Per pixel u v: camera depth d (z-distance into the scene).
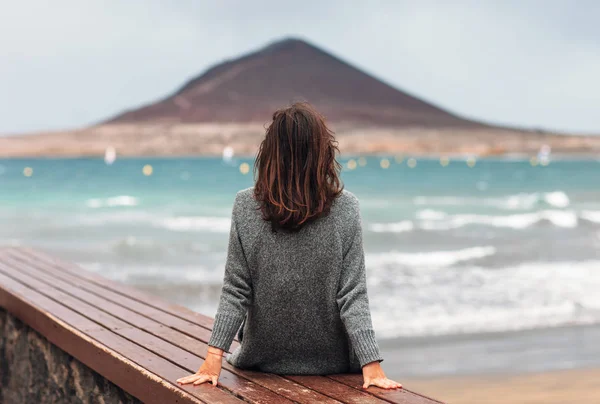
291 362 2.54
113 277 11.41
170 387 2.36
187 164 84.69
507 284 10.95
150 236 16.55
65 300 3.88
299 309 2.43
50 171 58.19
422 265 12.62
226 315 2.39
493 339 7.96
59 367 3.53
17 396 4.21
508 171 70.81
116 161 102.25
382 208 25.83
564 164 100.62
